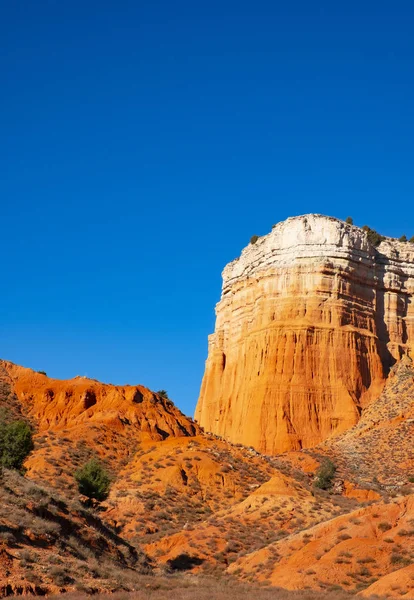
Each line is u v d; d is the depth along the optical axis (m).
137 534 65.69
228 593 41.50
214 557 58.72
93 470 70.88
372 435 108.56
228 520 65.94
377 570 44.59
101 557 43.97
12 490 43.91
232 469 82.62
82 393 101.62
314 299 134.62
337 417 125.06
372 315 138.38
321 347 130.88
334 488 80.81
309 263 137.62
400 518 49.25
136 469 82.06
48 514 43.50
